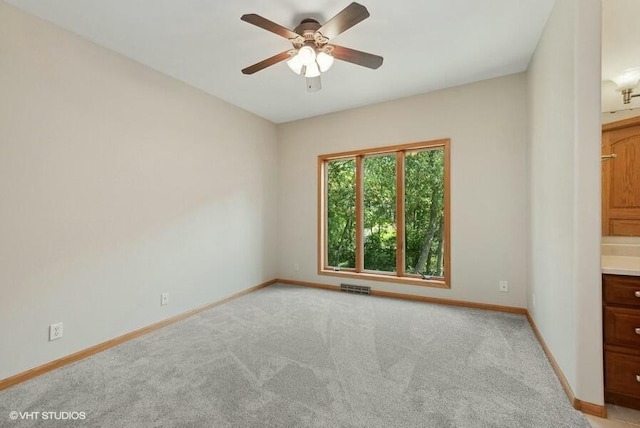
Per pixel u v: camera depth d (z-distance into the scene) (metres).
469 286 3.35
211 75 3.04
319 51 2.16
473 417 1.57
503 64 2.92
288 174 4.59
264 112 4.18
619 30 1.86
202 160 3.39
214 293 3.52
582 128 1.60
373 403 1.69
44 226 2.10
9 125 1.94
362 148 3.98
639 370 1.55
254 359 2.21
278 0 1.98
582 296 1.61
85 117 2.35
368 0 1.99
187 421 1.55
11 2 1.93
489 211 3.25
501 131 3.19
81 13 2.06
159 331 2.77
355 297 3.80
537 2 2.03
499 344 2.42
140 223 2.74
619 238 2.05
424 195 3.74
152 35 2.34
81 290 2.30
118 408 1.66
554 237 2.03
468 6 2.07
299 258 4.49
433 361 2.16
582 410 1.61
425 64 2.89
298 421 1.55
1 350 1.89
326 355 2.26
